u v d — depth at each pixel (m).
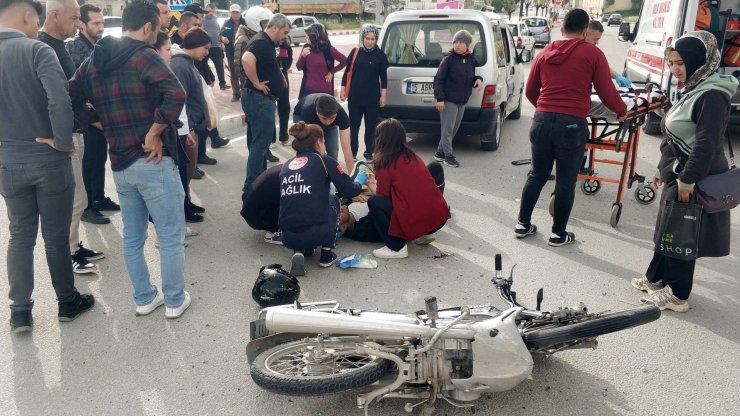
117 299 4.13
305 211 4.39
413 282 4.41
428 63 7.80
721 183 3.57
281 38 5.95
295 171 4.47
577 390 3.12
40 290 4.24
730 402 3.04
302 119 5.87
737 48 9.16
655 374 3.27
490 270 4.62
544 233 5.39
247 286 4.36
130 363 3.39
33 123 3.37
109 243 5.07
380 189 4.80
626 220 5.71
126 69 3.34
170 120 3.40
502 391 2.84
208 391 3.14
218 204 6.12
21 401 3.06
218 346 3.56
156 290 4.02
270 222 5.05
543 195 6.41
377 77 7.32
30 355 3.46
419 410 2.96
